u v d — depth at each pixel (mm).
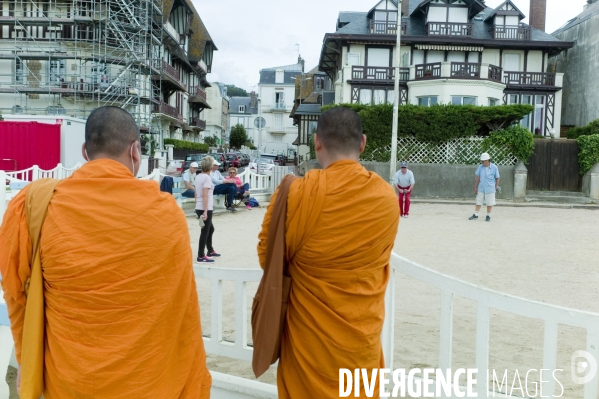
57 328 1899
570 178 24484
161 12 40812
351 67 35156
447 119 24250
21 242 1942
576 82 38000
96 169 1999
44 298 1956
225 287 7141
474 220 16219
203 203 8961
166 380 2023
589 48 36375
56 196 1946
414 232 13281
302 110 43625
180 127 54969
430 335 5270
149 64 38500
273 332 2316
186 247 2062
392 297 3301
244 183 18219
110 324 1874
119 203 1920
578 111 37625
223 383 3293
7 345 3090
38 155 18672
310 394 2311
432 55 36500
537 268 8836
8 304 2033
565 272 8523
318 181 2223
